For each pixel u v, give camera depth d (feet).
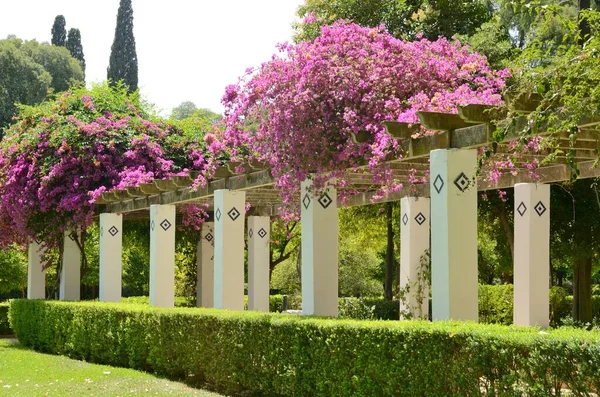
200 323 34.32
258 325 30.22
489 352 19.72
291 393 28.32
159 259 45.93
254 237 54.90
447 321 23.70
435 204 26.94
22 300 57.21
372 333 24.14
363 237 71.41
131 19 153.28
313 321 27.27
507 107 22.44
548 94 19.58
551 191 48.85
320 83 31.50
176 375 37.58
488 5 65.77
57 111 58.85
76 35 161.79
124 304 45.37
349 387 25.36
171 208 46.37
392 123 27.66
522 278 37.50
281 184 33.09
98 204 54.08
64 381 36.47
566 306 59.00
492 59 54.60
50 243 56.90
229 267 40.01
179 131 60.39
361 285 88.43
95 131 55.42
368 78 31.22
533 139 27.58
